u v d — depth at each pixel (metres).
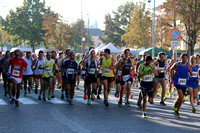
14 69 13.85
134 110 13.70
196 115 12.83
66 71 14.66
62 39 75.62
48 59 16.03
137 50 54.25
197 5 39.00
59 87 23.39
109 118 11.46
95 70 15.02
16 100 13.77
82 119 11.07
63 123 10.25
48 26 75.12
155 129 9.69
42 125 9.85
